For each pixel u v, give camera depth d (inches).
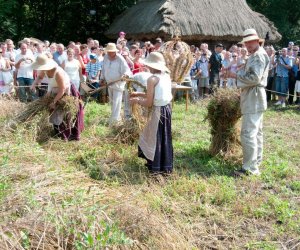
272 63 532.4
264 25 786.8
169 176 226.8
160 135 224.4
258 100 232.5
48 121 273.4
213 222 181.2
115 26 832.3
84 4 910.4
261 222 183.6
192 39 708.7
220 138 263.9
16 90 418.0
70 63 417.1
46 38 908.6
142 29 724.7
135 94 242.7
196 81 511.2
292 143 322.7
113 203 164.6
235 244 165.6
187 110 425.7
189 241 160.7
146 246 144.4
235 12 764.6
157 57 221.0
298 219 185.8
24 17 887.7
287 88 509.4
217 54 506.6
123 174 224.7
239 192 214.5
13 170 176.7
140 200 180.9
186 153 272.8
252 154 236.7
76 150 263.7
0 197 147.0
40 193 156.3
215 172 240.4
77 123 281.6
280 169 247.4
